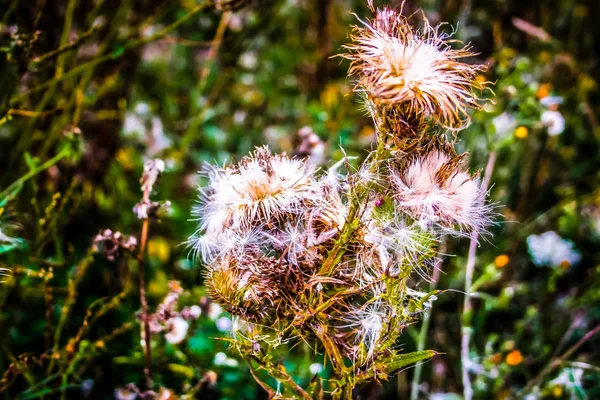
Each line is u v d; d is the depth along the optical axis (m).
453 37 0.55
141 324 0.36
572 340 0.45
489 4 0.59
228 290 0.27
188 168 0.54
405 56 0.25
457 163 0.27
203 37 0.61
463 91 0.26
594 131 0.57
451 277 0.46
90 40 0.47
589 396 0.41
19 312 0.41
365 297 0.28
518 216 0.53
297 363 0.40
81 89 0.43
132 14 0.52
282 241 0.27
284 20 0.71
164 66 0.63
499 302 0.43
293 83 0.68
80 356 0.36
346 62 0.67
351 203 0.26
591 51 0.67
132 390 0.35
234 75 0.62
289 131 0.59
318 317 0.26
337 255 0.26
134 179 0.50
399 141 0.26
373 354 0.27
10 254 0.40
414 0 0.56
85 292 0.42
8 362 0.39
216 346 0.39
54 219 0.39
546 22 0.63
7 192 0.38
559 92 0.57
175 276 0.44
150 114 0.53
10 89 0.39
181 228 0.48
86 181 0.47
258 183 0.27
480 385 0.42
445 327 0.46
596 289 0.45
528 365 0.44
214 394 0.38
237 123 0.60
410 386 0.44
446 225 0.27
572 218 0.50
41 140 0.47
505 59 0.47
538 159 0.54
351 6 0.74
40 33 0.37
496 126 0.45
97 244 0.35
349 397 0.27
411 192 0.26
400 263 0.27
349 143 0.50
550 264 0.48
